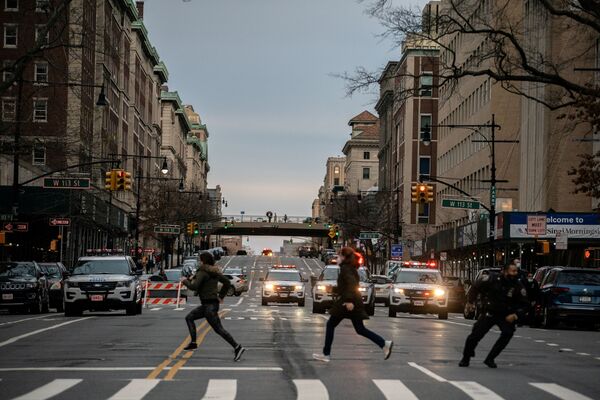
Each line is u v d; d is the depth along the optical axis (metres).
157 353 19.23
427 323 34.56
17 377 15.01
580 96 33.62
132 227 103.00
